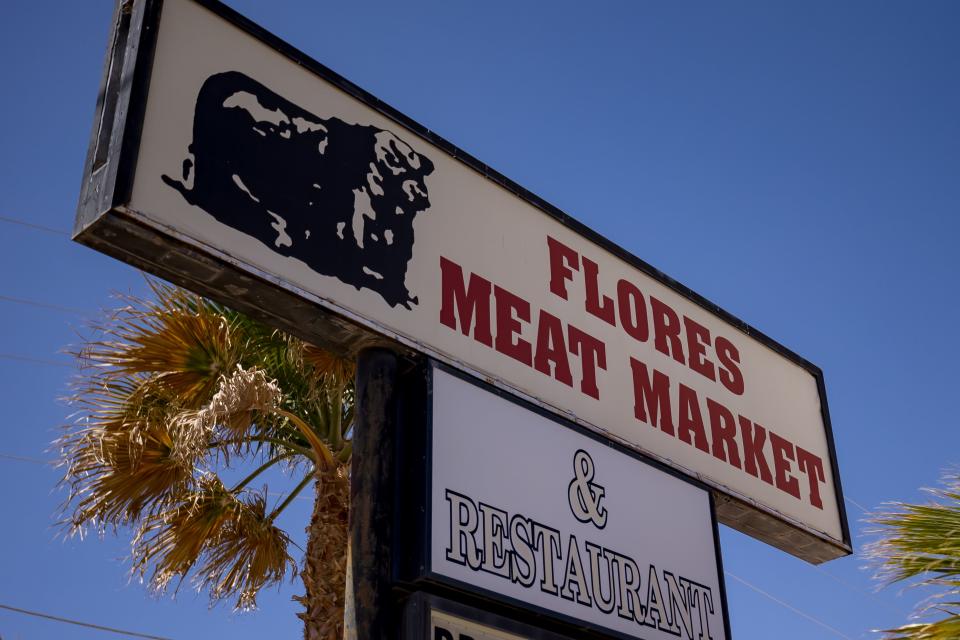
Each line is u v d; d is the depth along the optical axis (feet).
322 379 39.06
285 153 21.88
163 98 20.17
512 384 24.18
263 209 20.94
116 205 18.67
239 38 22.06
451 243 24.57
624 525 25.02
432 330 23.03
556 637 22.08
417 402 22.11
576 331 26.84
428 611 19.84
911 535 26.86
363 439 21.34
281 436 40.60
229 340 36.94
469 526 21.33
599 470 25.23
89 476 35.94
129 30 20.83
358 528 20.38
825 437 33.68
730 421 30.35
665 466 27.12
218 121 20.92
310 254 21.42
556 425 24.75
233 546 38.14
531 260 26.61
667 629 24.44
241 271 20.03
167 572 37.22
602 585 23.53
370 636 19.39
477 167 26.20
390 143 24.26
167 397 36.88
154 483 36.17
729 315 32.53
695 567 26.30
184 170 19.94
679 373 29.53
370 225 22.86
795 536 31.04
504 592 21.21
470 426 22.61
